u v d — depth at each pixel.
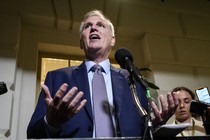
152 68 2.60
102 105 0.96
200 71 2.77
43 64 2.58
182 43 2.88
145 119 0.74
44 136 0.83
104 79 1.07
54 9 2.57
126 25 2.73
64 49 2.65
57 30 2.63
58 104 0.72
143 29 2.78
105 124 0.91
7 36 2.27
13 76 2.12
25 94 2.20
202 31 3.01
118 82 1.10
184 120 1.88
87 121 0.94
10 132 1.96
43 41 2.54
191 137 0.67
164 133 0.65
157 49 2.72
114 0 2.80
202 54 2.87
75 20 2.55
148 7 2.97
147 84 0.84
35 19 2.52
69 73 1.15
